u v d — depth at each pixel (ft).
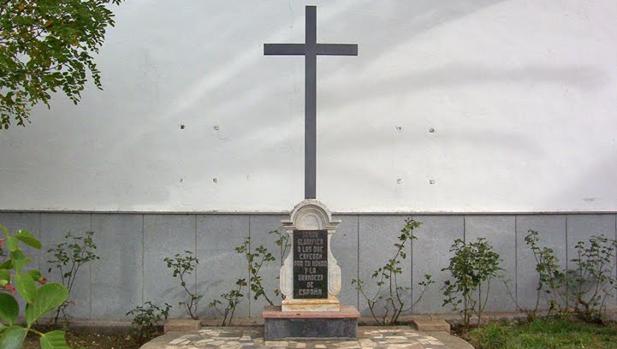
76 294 30.32
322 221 25.59
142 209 30.55
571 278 30.83
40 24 22.86
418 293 30.71
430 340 25.21
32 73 23.21
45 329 28.84
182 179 30.66
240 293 30.04
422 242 30.83
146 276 30.45
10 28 21.84
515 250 31.09
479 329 27.66
